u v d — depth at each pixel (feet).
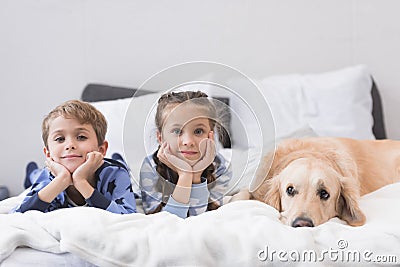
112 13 7.95
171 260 3.13
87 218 3.32
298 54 7.98
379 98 7.58
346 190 4.03
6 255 3.24
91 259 3.17
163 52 7.97
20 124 8.00
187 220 3.50
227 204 3.85
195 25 7.97
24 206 3.97
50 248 3.28
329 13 7.95
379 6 7.93
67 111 4.24
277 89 7.20
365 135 6.99
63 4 7.93
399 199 4.20
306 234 3.30
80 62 7.96
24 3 7.95
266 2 7.95
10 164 8.02
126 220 3.42
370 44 7.97
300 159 4.30
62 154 4.12
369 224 3.72
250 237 3.24
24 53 7.97
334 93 7.14
